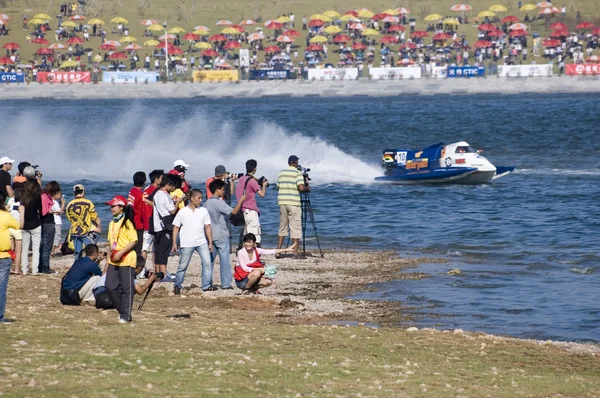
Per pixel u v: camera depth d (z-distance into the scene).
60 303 47.84
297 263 66.25
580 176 125.19
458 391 33.41
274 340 41.56
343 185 118.31
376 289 57.56
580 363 40.53
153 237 55.78
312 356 38.41
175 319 44.97
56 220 70.19
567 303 53.78
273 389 31.52
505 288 58.00
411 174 118.00
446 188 113.81
